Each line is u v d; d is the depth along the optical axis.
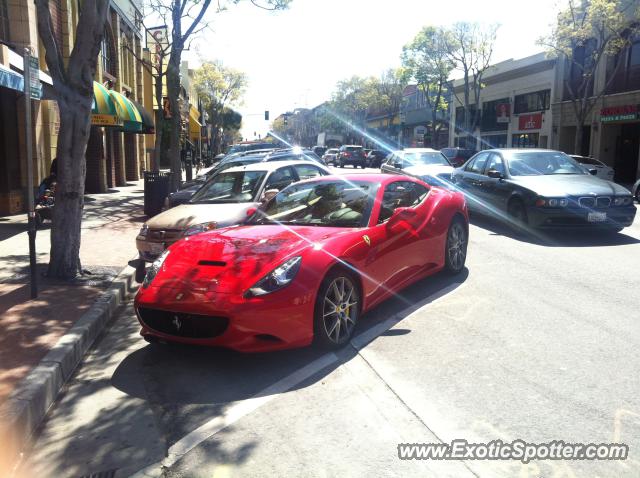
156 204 13.49
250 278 4.39
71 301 6.09
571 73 31.83
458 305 5.88
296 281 4.38
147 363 4.68
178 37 16.02
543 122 34.88
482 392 3.86
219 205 8.21
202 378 4.30
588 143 31.50
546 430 3.35
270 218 5.83
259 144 26.22
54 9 15.89
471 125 45.75
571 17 24.66
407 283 5.93
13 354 4.50
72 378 4.45
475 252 8.64
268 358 4.61
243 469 3.08
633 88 26.73
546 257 8.15
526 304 5.85
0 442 3.15
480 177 11.48
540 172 10.43
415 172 14.88
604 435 3.27
